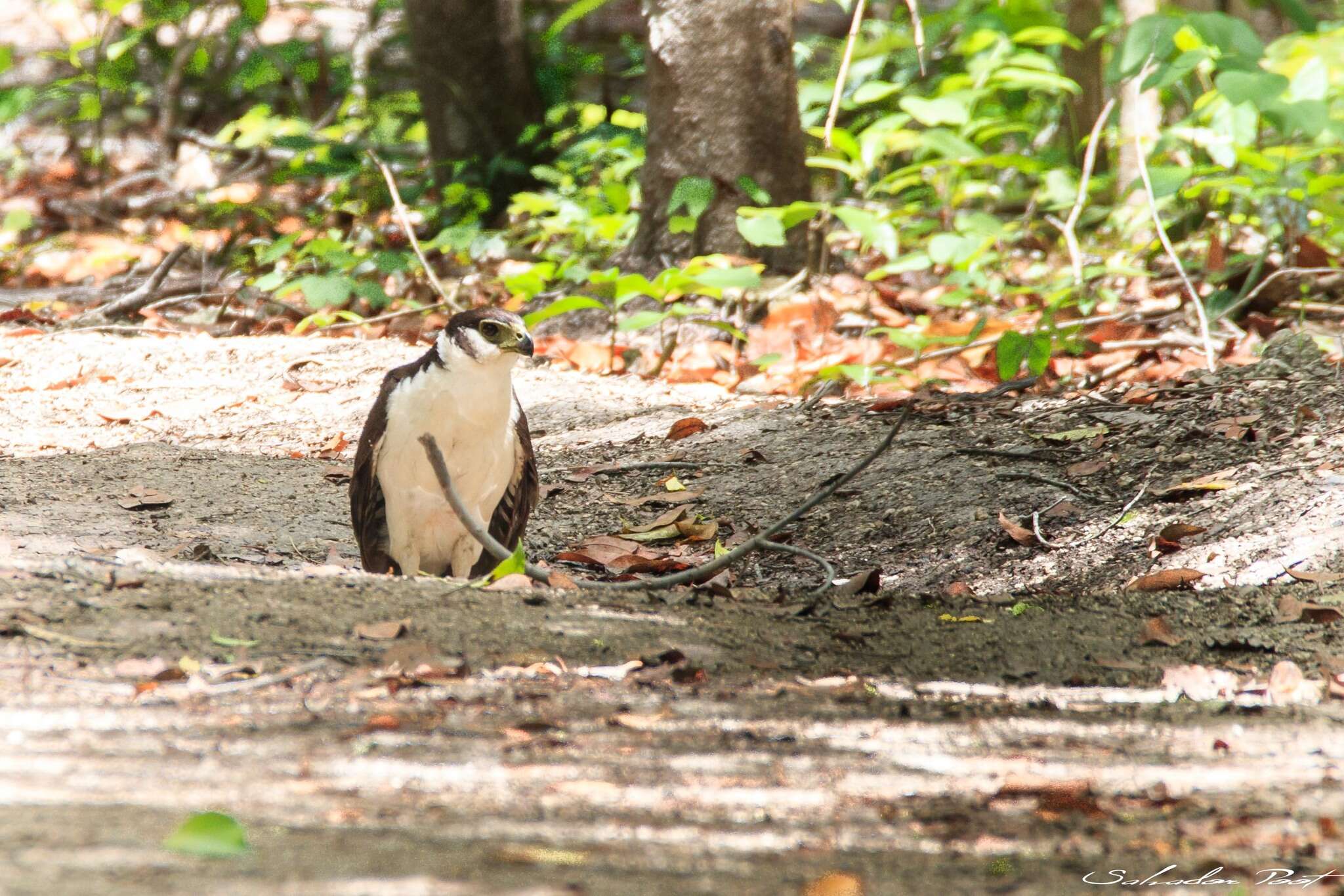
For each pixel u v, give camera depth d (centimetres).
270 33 2791
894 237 1449
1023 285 1639
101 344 1433
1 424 1209
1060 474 989
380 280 1808
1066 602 758
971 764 477
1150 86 1312
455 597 674
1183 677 607
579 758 461
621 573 905
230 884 319
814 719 529
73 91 2694
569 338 1543
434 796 411
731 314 1511
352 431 1205
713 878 352
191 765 428
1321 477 865
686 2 1527
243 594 644
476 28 2083
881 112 2072
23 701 489
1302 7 1766
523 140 2067
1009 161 1642
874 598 767
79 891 310
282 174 2250
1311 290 1418
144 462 1085
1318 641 672
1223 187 1402
